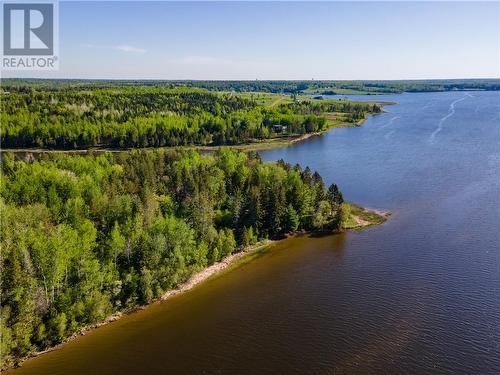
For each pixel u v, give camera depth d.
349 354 64.38
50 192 103.31
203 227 95.00
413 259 91.62
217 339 69.12
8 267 68.25
